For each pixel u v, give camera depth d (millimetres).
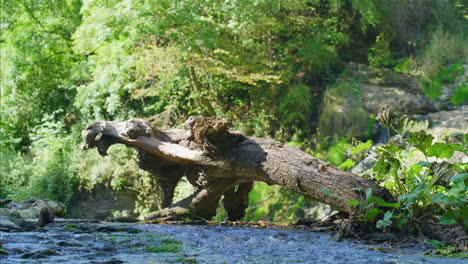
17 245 3287
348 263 3041
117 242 3646
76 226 4492
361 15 15289
